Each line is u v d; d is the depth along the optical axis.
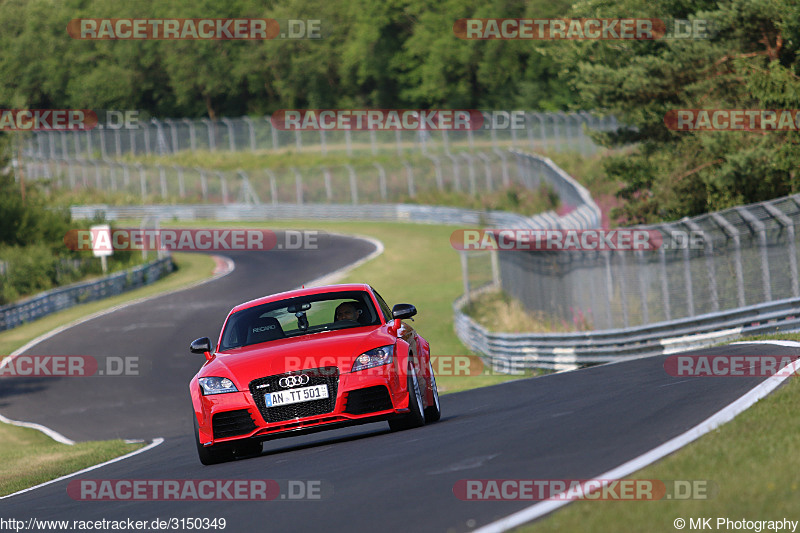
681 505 16.62
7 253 171.25
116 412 85.00
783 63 101.38
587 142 199.12
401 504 20.23
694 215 108.56
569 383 53.25
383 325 35.88
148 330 128.62
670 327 75.00
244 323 36.94
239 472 30.59
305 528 19.38
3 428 80.81
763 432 22.52
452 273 164.50
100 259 188.12
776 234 70.69
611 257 81.50
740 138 98.75
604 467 21.53
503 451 25.77
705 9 109.00
